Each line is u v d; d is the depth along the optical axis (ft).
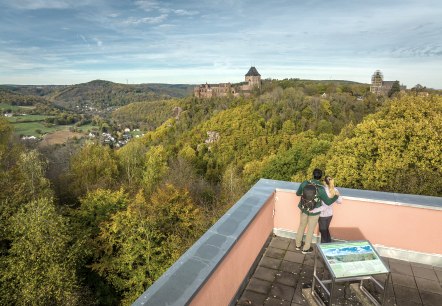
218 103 389.19
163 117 536.01
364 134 62.39
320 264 13.99
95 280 62.59
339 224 15.20
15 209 64.18
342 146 67.92
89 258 63.72
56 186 110.42
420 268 13.70
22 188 74.69
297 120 261.44
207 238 10.13
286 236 16.20
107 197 76.54
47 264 51.03
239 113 279.49
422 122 53.47
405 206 13.75
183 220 70.69
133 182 129.29
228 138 257.55
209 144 264.72
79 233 63.00
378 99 314.35
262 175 123.95
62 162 139.33
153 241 60.95
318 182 13.91
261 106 290.97
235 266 11.20
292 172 114.21
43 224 53.78
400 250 14.24
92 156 126.72
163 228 67.72
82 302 54.03
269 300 11.93
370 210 14.43
